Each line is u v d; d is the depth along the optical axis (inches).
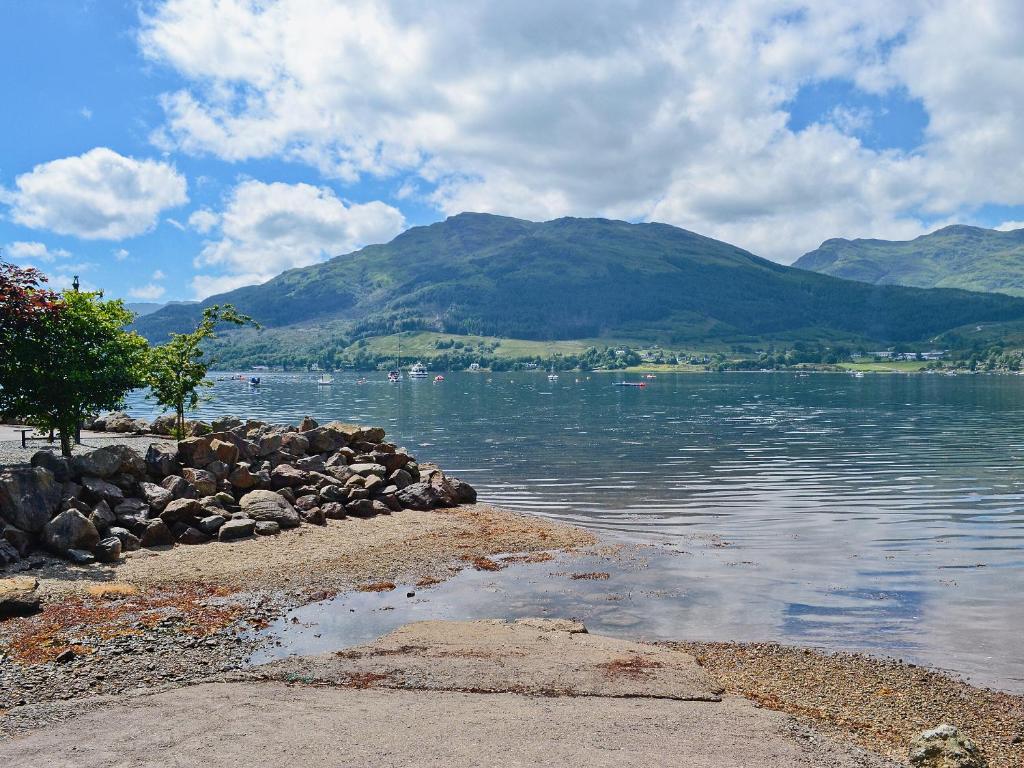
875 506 1358.3
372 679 525.0
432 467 1488.7
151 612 667.4
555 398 6141.7
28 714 454.0
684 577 853.8
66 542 844.6
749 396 6254.9
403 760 396.2
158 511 994.7
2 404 1093.1
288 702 481.4
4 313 1051.9
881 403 5088.6
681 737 439.5
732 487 1609.3
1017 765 441.4
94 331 1138.0
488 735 432.5
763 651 621.3
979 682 563.5
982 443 2514.8
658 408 4756.4
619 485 1648.6
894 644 642.8
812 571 884.0
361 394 6929.1
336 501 1193.4
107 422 1788.9
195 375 1614.2
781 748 429.7
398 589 792.3
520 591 792.3
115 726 438.3
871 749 447.5
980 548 1010.7
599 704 488.7
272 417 3956.7
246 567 852.0
